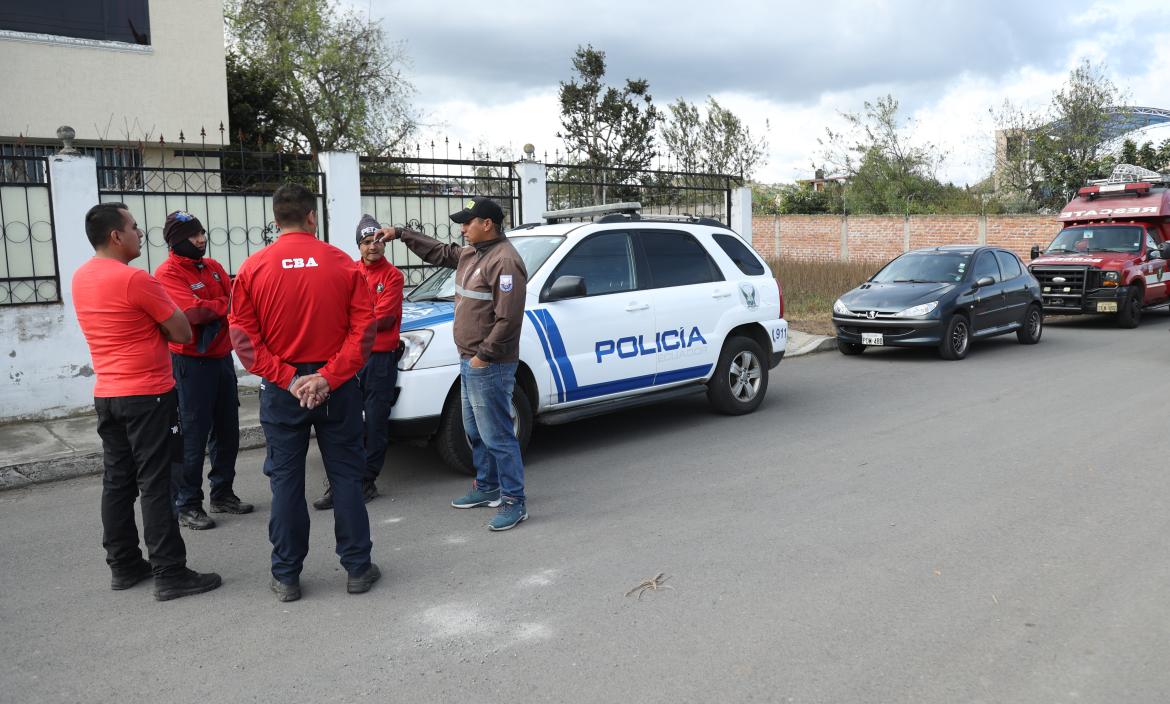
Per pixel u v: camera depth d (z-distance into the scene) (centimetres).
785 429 750
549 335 643
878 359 1184
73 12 1423
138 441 410
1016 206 3023
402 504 563
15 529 531
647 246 734
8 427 754
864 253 2844
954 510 524
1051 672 331
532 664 345
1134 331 1505
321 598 418
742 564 444
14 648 370
